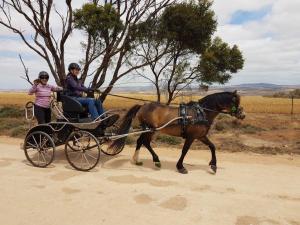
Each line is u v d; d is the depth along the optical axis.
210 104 9.20
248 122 23.09
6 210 6.38
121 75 16.27
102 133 9.38
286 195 7.57
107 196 7.15
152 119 9.41
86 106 9.27
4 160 10.21
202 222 6.01
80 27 14.77
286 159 11.53
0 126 17.48
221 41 19.34
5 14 14.48
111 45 15.45
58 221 5.93
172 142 13.76
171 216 6.22
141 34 16.55
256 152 12.61
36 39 15.30
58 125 9.34
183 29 17.55
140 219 6.06
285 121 24.41
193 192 7.54
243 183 8.40
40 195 7.17
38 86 9.72
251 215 6.38
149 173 9.02
